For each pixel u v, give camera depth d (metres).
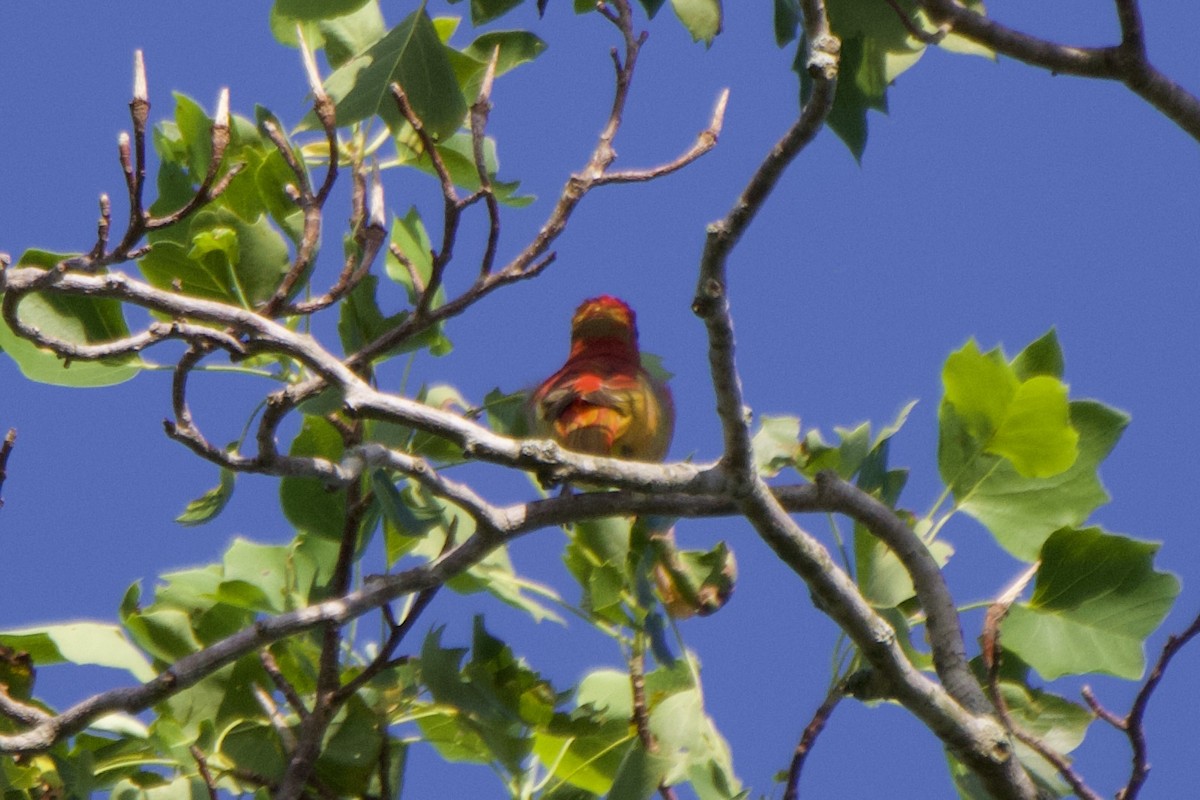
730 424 8.49
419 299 9.17
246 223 10.67
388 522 11.27
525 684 10.84
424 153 11.52
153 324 7.95
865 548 10.38
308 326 10.14
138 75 8.05
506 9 10.43
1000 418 10.62
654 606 10.56
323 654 9.81
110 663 10.25
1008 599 9.90
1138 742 8.71
